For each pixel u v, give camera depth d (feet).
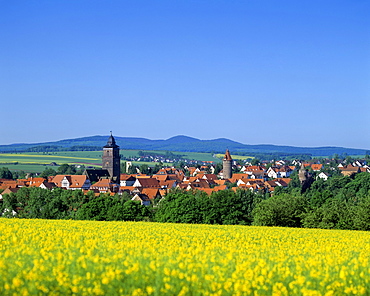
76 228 174.50
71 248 105.60
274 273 84.28
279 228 212.43
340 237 165.99
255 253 109.81
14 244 110.01
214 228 193.06
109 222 223.71
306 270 89.30
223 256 100.07
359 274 87.56
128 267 83.15
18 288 72.08
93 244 112.47
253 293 76.43
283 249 121.60
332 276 85.35
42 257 94.12
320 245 134.92
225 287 74.84
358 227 253.03
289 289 79.15
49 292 73.00
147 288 71.61
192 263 85.10
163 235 153.28
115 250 103.81
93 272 79.87
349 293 78.28
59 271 78.54
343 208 269.85
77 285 74.02
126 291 73.61
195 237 145.79
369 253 119.03
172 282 76.79
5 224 186.70
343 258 102.89
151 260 90.38
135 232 160.45
